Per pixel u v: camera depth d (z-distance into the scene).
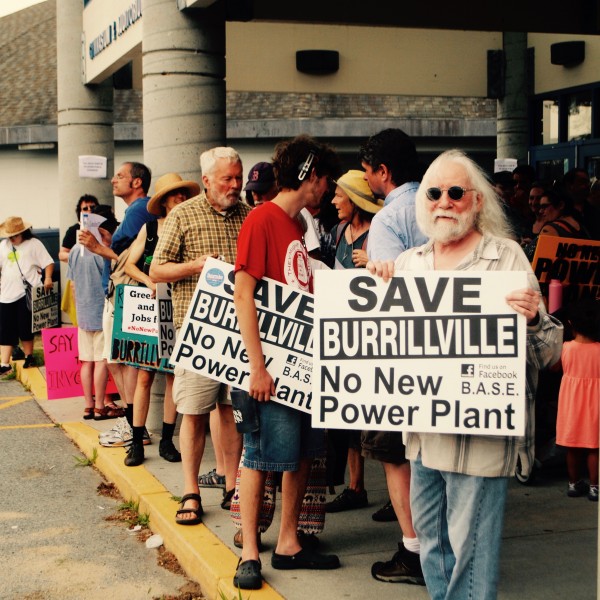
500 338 3.29
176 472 6.47
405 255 3.56
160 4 7.46
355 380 3.43
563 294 6.01
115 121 21.56
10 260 11.82
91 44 12.48
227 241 5.39
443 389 3.34
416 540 4.38
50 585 4.95
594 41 12.70
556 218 6.78
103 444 7.42
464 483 3.33
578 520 5.27
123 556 5.36
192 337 4.44
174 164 7.52
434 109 21.80
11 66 25.09
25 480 7.01
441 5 10.15
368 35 12.25
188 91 7.50
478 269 3.35
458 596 3.37
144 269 6.53
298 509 4.61
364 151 4.39
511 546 4.87
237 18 8.48
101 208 8.58
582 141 12.85
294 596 4.27
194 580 4.90
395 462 4.32
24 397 10.42
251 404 4.36
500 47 13.31
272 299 4.30
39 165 22.39
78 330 8.71
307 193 4.36
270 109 21.47
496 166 12.52
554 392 6.13
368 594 4.28
